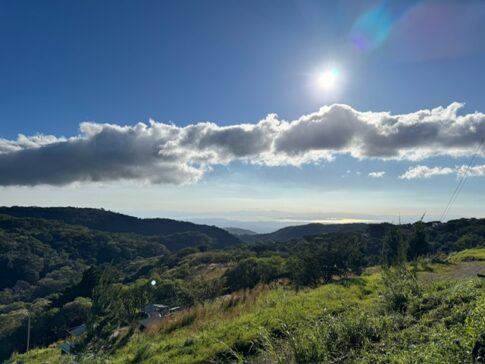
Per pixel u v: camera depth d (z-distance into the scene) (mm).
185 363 7879
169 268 79750
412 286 9781
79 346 11391
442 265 23031
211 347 8453
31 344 41875
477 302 6262
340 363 5812
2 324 50031
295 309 10906
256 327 9258
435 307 7730
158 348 9562
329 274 23750
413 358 4797
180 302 31297
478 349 4398
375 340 6613
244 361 7105
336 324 7160
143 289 35906
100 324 11734
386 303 9188
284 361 6047
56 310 45000
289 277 28594
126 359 9375
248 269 34281
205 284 33875
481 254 28047
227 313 13227
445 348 4730
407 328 6695
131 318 19188
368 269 30375
